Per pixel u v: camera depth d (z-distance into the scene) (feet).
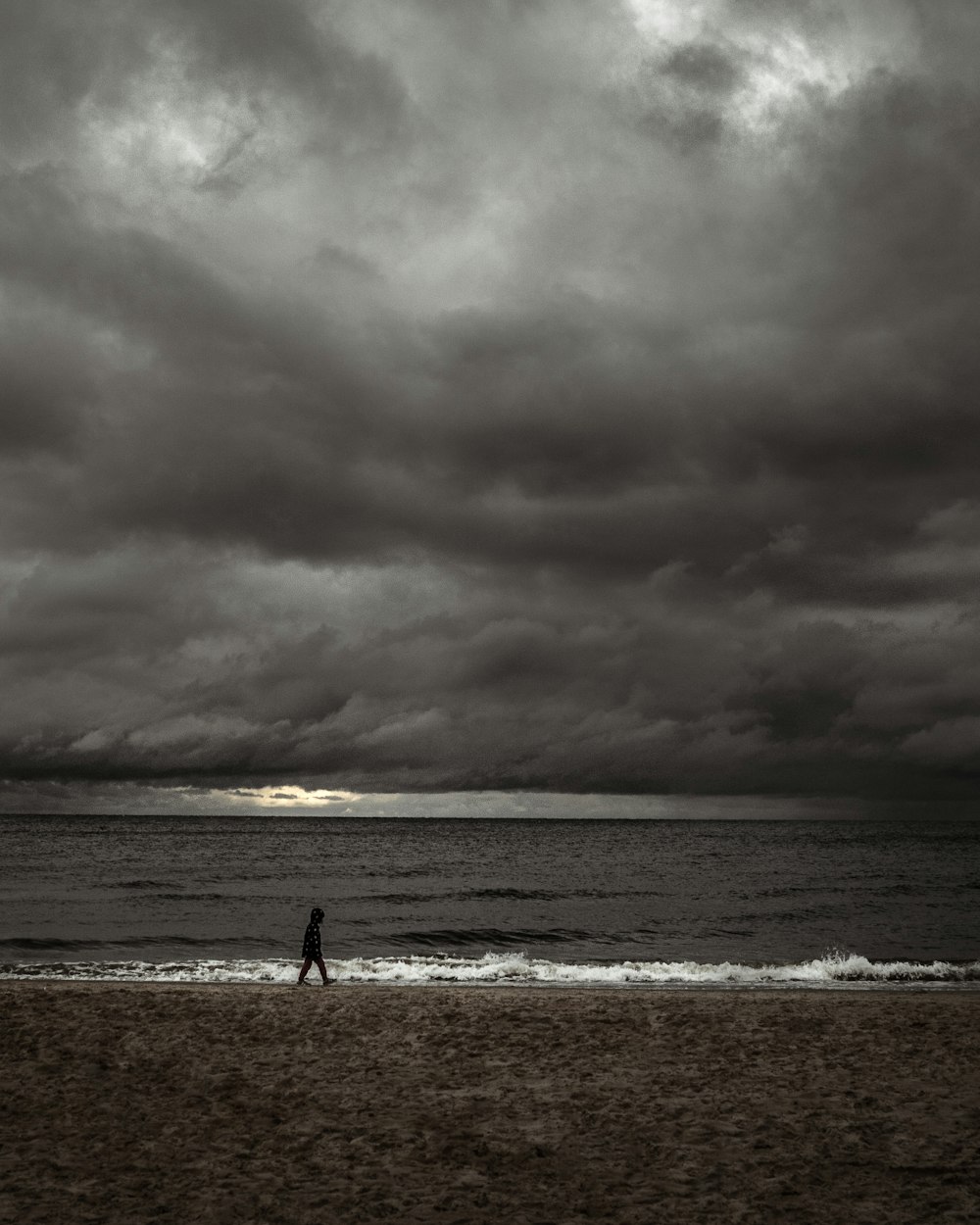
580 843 518.37
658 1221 28.45
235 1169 32.60
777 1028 55.16
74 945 109.09
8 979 82.12
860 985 81.46
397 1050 49.67
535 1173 32.37
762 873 258.37
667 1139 35.86
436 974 85.25
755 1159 33.65
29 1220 28.09
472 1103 40.40
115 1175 31.96
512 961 91.76
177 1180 31.58
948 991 78.79
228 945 111.14
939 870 272.92
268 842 464.65
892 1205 29.53
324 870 255.70
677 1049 50.29
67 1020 55.11
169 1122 37.63
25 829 628.28
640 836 654.12
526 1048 50.34
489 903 171.22
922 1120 38.06
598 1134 36.47
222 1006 60.08
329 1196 30.27
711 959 104.53
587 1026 55.47
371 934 123.75
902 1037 53.06
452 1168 32.81
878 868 284.61
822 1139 35.81
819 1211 29.09
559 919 144.77
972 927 135.74
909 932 130.21
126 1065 45.83
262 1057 47.80
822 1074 45.27
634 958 104.99
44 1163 32.96
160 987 72.49
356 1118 38.29
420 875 246.68
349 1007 60.49
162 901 165.48
